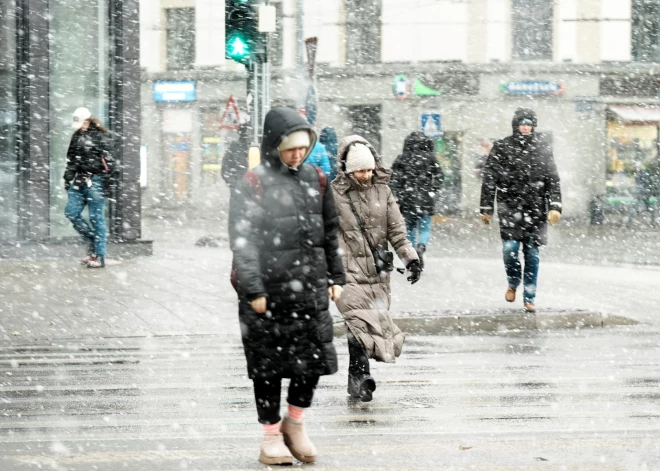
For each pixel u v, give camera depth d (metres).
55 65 28.89
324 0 65.81
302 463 8.59
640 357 14.93
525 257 18.78
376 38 65.56
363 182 11.59
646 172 63.34
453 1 64.06
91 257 26.14
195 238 43.28
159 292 21.41
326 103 66.19
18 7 27.91
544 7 63.47
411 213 24.89
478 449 9.07
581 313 18.67
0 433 9.82
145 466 8.47
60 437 9.63
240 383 12.62
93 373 13.30
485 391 12.07
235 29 23.84
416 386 12.41
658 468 8.32
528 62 63.47
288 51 66.69
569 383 12.63
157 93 71.56
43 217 28.23
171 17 71.31
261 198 8.39
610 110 63.47
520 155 18.61
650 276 27.86
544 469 8.31
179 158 71.94
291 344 8.45
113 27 29.34
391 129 65.44
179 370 13.54
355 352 11.52
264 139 8.48
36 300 19.91
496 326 18.11
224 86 70.69
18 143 28.08
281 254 8.39
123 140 29.62
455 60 64.50
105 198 25.98
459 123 64.56
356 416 10.62
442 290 22.69
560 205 18.53
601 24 63.16
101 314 18.36
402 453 8.92
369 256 11.56
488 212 18.94
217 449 9.12
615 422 10.30
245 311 8.47
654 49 63.28
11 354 14.80
